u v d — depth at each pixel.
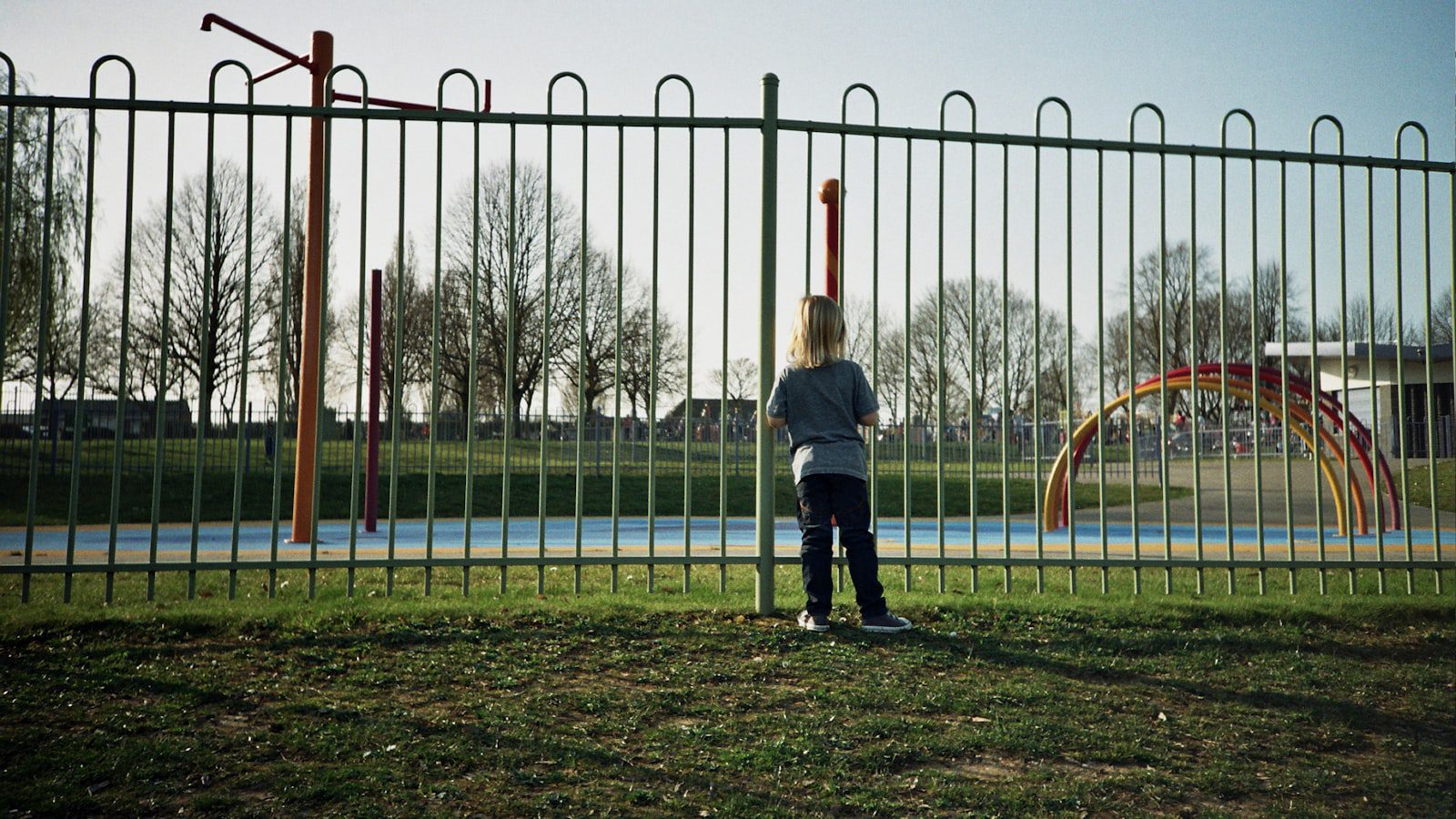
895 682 3.57
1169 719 3.33
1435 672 3.88
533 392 24.64
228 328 28.55
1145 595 4.96
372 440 9.65
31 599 4.74
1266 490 17.89
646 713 3.24
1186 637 4.20
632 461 18.73
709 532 10.13
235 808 2.52
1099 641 4.14
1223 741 3.17
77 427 4.23
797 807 2.63
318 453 4.47
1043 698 3.47
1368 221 4.98
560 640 3.95
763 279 4.52
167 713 3.09
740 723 3.18
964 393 36.81
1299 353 24.23
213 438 20.19
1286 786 2.86
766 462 4.51
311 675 3.48
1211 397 38.16
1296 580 5.52
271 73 7.69
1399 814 2.70
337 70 4.39
